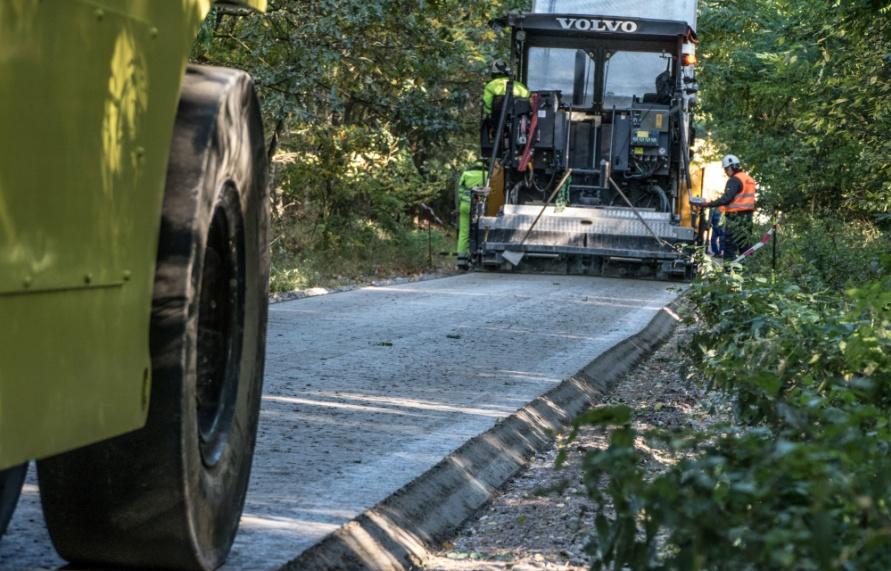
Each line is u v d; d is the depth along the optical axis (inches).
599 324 807.7
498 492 373.7
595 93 1355.8
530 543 310.3
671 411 518.9
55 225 158.2
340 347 634.8
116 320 177.6
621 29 1330.0
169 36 190.5
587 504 346.3
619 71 1359.5
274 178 1446.9
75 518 208.7
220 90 213.5
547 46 1362.0
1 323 147.7
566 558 294.2
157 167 188.7
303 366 558.6
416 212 2090.3
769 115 1600.6
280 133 1247.5
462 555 300.4
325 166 1315.2
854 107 973.2
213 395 231.5
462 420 432.5
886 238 992.9
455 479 355.3
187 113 207.3
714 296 587.5
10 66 145.2
